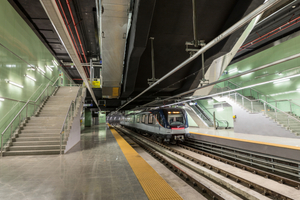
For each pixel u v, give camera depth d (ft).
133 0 22.85
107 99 67.00
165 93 56.85
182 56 34.99
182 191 13.10
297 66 35.27
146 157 26.25
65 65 72.28
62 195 10.21
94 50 62.80
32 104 31.22
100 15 20.66
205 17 25.96
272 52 40.91
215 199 12.96
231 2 24.22
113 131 59.00
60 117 29.17
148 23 23.04
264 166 21.06
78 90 41.32
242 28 24.79
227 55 30.01
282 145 20.01
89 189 10.98
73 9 39.06
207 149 32.76
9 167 16.20
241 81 50.14
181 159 25.75
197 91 43.21
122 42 26.21
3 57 24.18
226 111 52.95
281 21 36.22
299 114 33.81
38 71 35.55
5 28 24.97
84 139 36.35
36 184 11.94
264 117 34.63
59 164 17.04
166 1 23.62
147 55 34.14
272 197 13.60
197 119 60.23
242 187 15.51
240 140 25.22
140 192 10.44
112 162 17.47
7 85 25.05
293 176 18.30
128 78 37.32
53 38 52.75
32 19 42.47
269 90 41.60
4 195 10.28
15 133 25.14
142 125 51.52
